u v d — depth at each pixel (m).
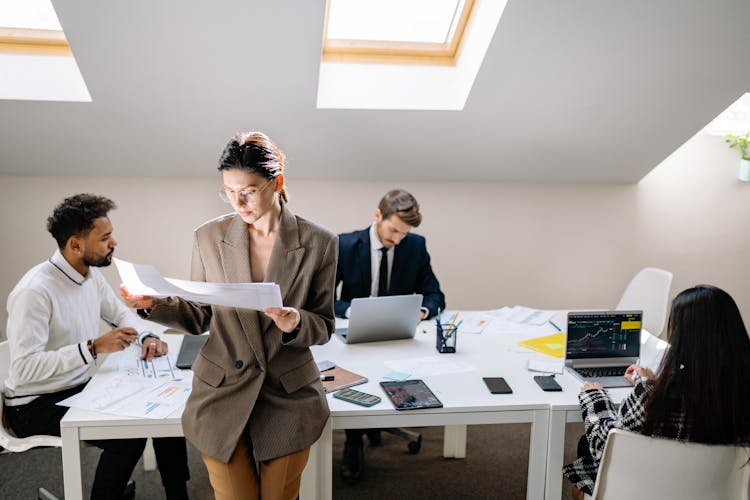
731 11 2.48
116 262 1.39
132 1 2.25
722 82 2.85
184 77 2.63
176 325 1.50
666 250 3.80
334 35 2.95
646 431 1.41
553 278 3.74
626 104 2.97
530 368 2.04
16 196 3.21
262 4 2.31
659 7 2.45
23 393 1.89
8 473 2.41
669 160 3.66
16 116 2.79
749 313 3.93
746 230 3.82
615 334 2.09
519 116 3.02
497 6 2.50
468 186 3.54
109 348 1.89
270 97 2.79
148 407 1.70
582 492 1.75
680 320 1.39
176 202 3.33
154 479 2.38
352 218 3.48
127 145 3.02
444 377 1.97
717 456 1.40
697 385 1.35
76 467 1.65
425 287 2.67
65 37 2.58
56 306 1.94
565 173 3.50
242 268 1.43
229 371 1.45
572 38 2.58
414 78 3.03
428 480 2.44
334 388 1.84
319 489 1.77
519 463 2.58
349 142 3.12
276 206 1.44
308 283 1.46
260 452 1.43
